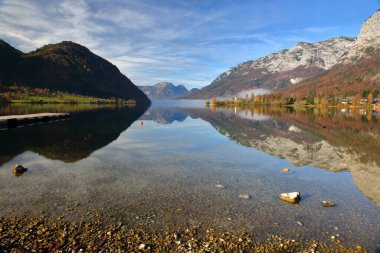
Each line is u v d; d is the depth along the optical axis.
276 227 15.87
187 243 13.84
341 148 44.88
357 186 24.36
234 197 20.48
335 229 15.84
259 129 72.12
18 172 25.91
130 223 15.83
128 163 30.53
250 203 19.39
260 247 13.72
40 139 46.69
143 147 41.16
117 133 57.03
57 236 14.16
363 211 18.56
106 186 22.27
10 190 20.89
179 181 24.08
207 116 124.38
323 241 14.50
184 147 41.91
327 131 68.94
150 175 25.80
